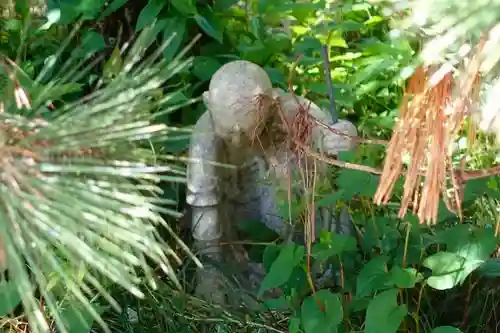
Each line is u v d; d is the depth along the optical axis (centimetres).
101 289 67
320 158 87
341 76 165
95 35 135
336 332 86
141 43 80
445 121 59
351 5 173
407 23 51
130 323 106
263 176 117
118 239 68
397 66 158
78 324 82
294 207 101
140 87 76
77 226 62
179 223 127
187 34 147
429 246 103
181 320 106
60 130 65
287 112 110
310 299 89
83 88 134
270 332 104
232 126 106
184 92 144
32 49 133
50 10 132
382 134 156
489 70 47
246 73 105
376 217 103
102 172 65
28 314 62
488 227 96
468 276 100
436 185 61
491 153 109
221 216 120
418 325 93
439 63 55
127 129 71
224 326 106
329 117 117
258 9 157
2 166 60
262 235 120
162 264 72
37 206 60
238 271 120
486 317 101
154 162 79
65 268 72
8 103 71
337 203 107
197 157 115
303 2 167
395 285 93
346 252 101
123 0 138
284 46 160
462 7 46
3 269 61
